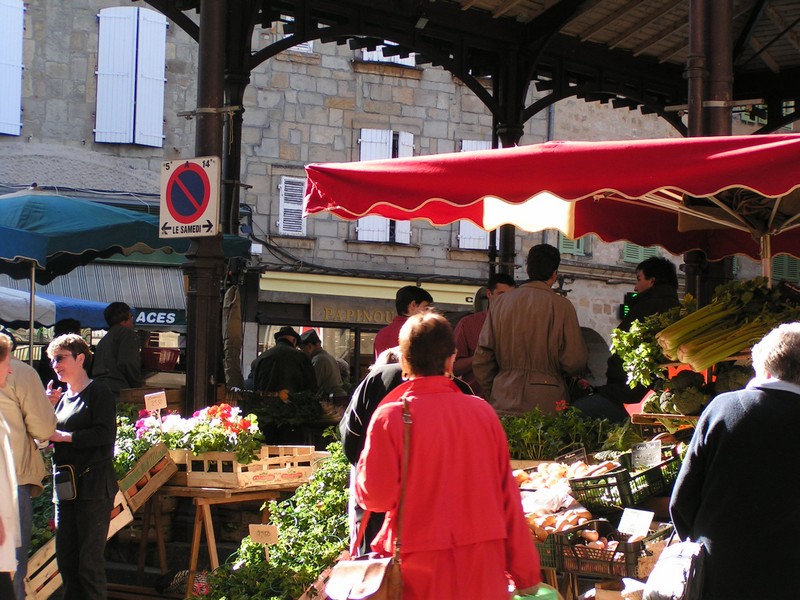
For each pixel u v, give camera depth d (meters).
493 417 4.05
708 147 5.24
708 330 6.04
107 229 10.02
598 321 27.08
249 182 24.20
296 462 7.59
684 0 12.33
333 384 13.17
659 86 14.47
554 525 5.05
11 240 9.20
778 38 12.23
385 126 25.41
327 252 24.83
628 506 5.40
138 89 23.14
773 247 8.56
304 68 24.69
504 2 12.59
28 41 22.59
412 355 4.06
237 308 11.97
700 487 4.11
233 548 8.11
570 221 8.07
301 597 5.68
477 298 10.46
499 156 5.67
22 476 6.43
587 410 7.32
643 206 8.38
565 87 13.60
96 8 23.14
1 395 6.31
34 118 22.64
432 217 7.70
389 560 3.82
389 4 12.31
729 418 4.02
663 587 3.97
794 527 3.94
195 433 7.33
